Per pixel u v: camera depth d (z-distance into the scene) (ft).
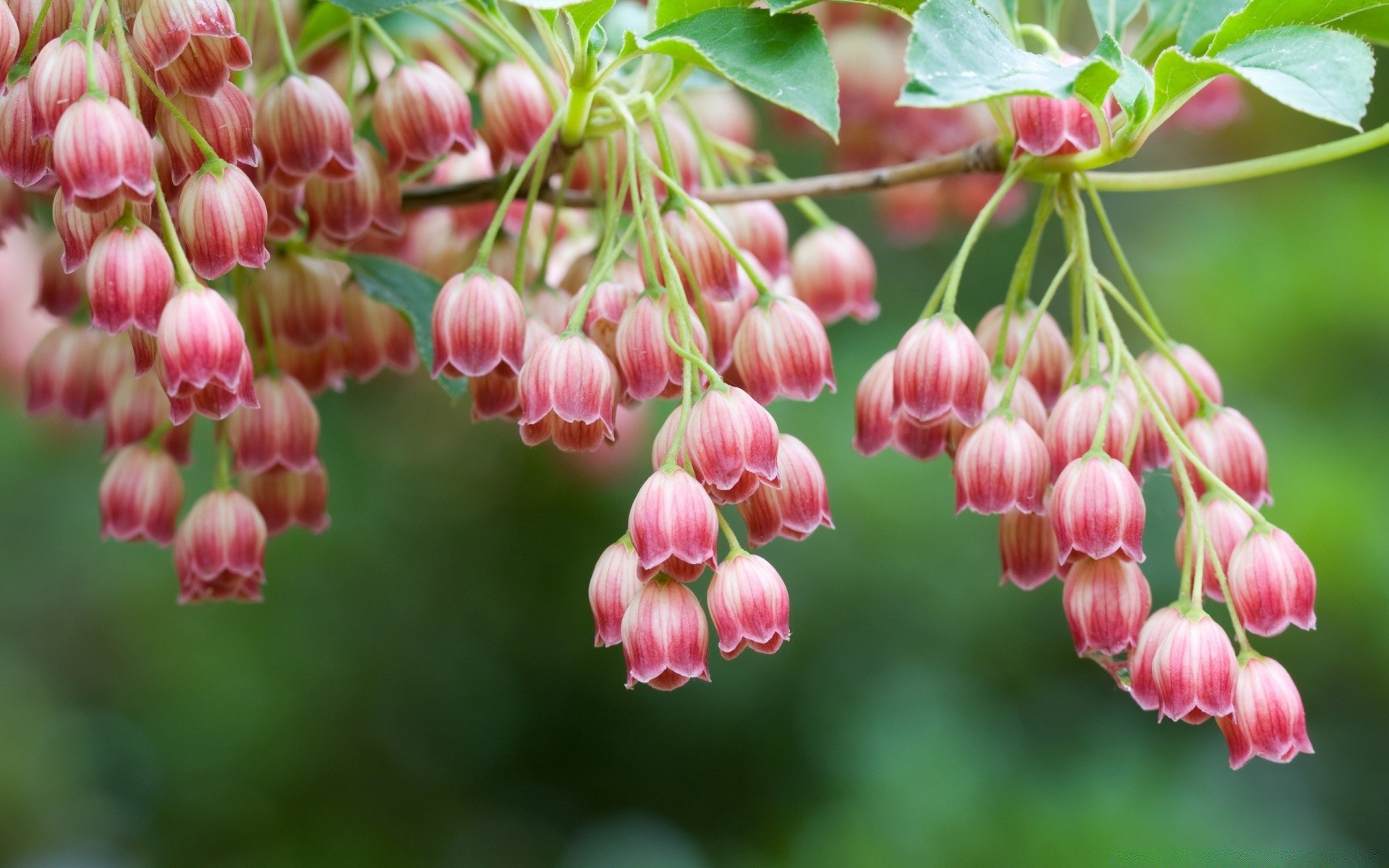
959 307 4.05
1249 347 3.51
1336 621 3.35
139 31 1.52
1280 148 3.91
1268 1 1.53
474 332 1.56
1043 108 1.57
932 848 3.37
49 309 1.69
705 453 1.52
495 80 1.69
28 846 4.32
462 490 4.53
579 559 4.56
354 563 4.35
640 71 1.64
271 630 4.42
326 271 1.66
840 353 3.92
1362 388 3.54
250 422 1.65
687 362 1.53
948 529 3.98
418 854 4.56
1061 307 4.06
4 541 4.12
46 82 1.50
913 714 3.72
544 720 4.64
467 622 4.56
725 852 4.37
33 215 1.76
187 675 4.39
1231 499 1.55
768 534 1.55
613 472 3.43
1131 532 1.53
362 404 4.35
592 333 1.58
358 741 4.56
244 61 1.53
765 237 1.74
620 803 4.58
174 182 1.54
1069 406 1.56
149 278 1.51
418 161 1.65
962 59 1.50
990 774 3.55
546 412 1.54
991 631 4.02
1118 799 3.27
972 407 1.56
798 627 4.00
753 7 1.56
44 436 3.91
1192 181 1.61
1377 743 3.67
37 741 4.35
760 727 4.30
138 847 4.46
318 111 1.60
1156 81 1.53
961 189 2.05
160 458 1.67
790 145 3.38
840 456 3.90
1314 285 3.47
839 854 3.45
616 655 4.55
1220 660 1.53
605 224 1.65
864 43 1.92
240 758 4.46
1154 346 1.61
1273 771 3.71
